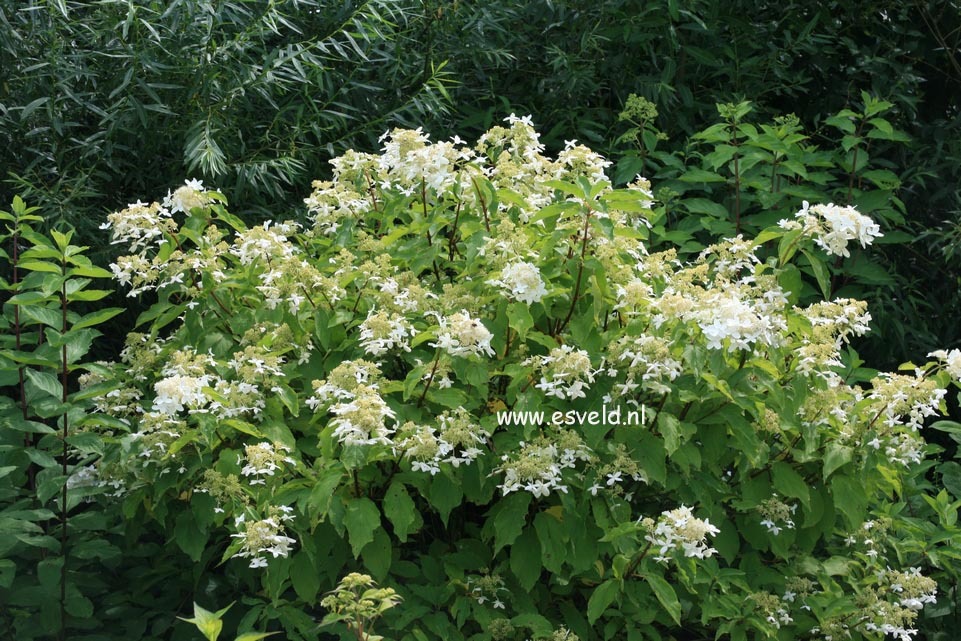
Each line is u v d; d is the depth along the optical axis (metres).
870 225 2.87
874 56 4.90
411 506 2.61
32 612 3.00
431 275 3.26
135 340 3.21
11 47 3.93
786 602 2.92
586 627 2.87
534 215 2.89
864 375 3.66
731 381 2.78
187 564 3.16
